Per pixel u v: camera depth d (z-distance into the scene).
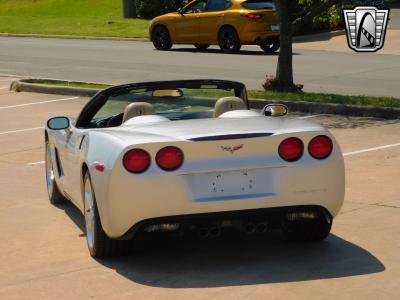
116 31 45.78
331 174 8.85
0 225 11.33
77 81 27.66
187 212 8.57
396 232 10.10
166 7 50.06
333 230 10.30
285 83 22.97
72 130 10.60
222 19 35.97
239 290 8.23
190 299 8.04
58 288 8.60
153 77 28.31
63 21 51.06
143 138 8.70
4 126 20.31
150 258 9.47
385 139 16.27
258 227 8.83
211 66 31.14
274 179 8.72
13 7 59.50
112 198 8.64
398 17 46.34
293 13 40.16
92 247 9.50
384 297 7.88
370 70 28.70
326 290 8.12
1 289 8.66
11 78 29.42
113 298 8.20
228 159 8.63
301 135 8.78
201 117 10.32
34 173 14.87
